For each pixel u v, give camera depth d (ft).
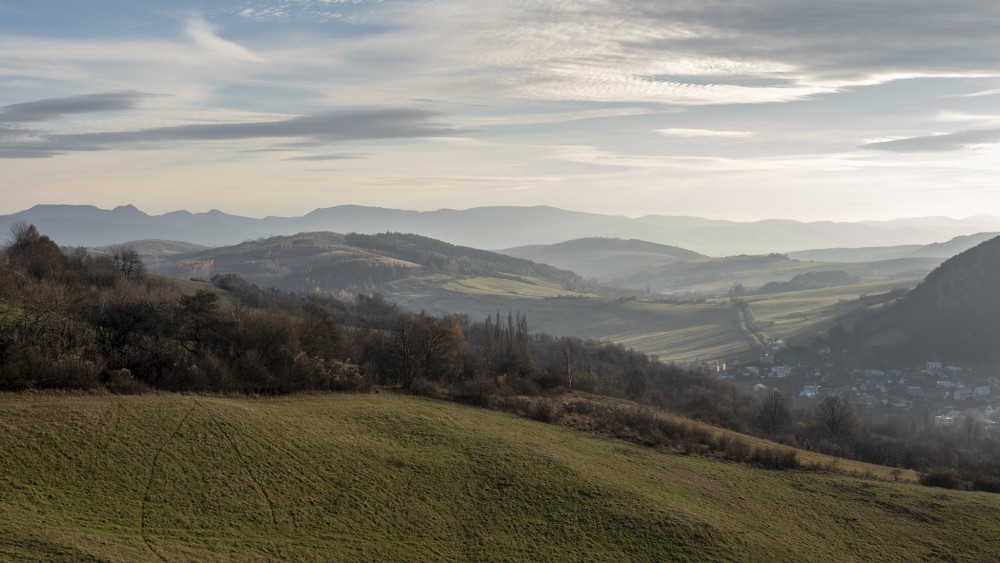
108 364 214.28
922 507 202.28
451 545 151.12
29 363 189.57
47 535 116.06
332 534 146.20
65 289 255.91
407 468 184.65
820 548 171.53
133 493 143.84
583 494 182.09
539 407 272.72
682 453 244.22
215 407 197.16
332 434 199.52
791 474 230.89
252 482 159.94
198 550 126.72
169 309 263.90
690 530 168.45
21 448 147.13
